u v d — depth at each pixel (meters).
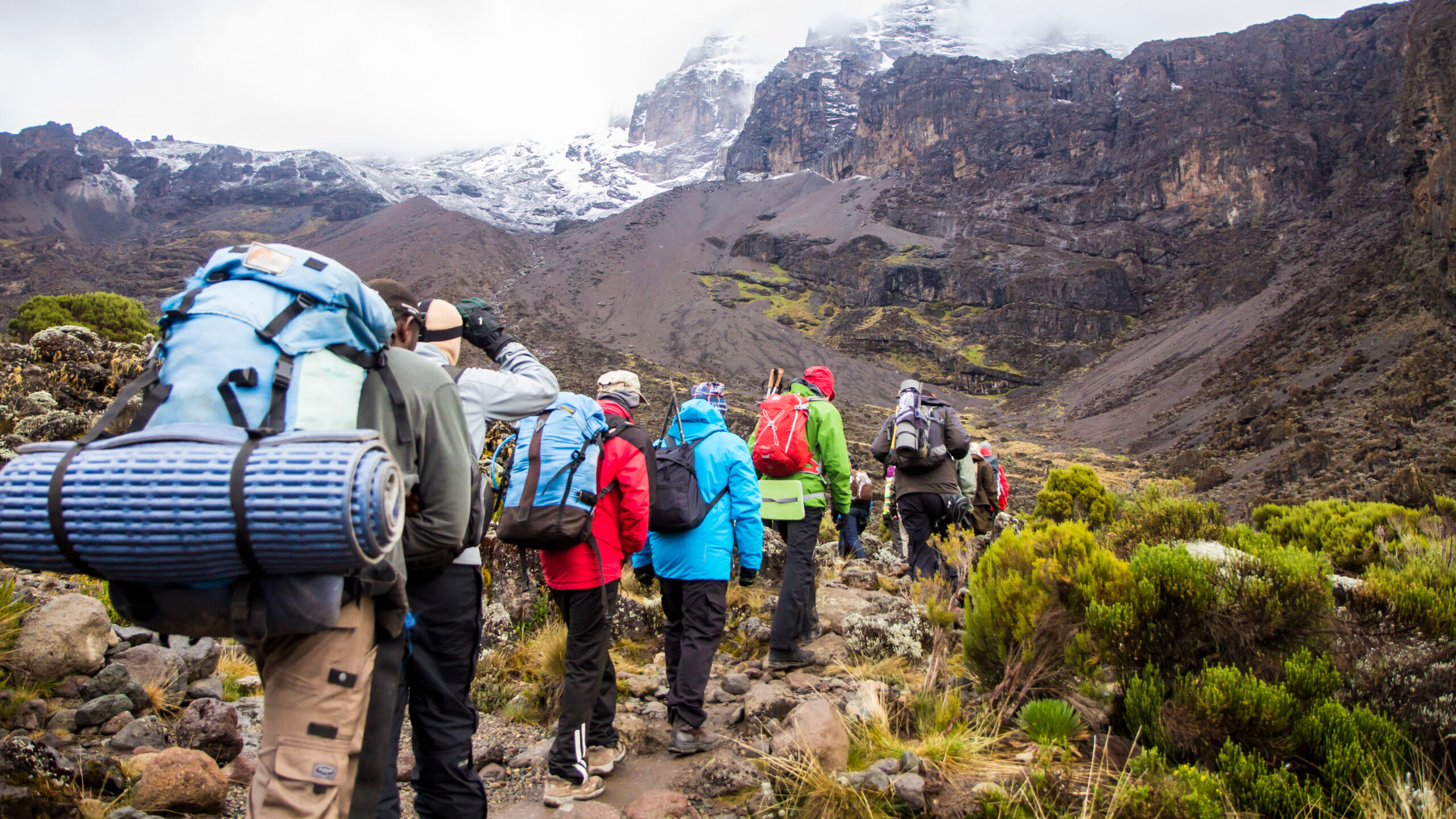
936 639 4.63
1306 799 3.03
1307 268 188.50
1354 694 3.66
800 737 3.60
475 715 3.06
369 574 2.04
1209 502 8.14
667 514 4.07
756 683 5.05
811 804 3.31
